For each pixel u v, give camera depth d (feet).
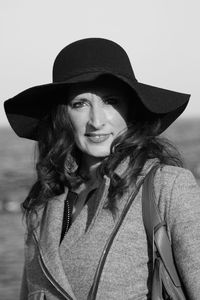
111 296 9.04
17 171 177.68
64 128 10.24
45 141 10.71
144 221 9.16
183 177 9.23
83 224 9.65
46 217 10.18
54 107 10.38
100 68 9.66
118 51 9.84
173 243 9.02
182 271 8.90
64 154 10.33
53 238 9.83
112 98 9.78
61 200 10.19
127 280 9.08
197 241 8.84
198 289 8.76
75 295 9.33
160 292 8.92
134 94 9.77
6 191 125.49
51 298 9.69
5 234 74.18
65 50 9.92
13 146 373.20
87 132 9.86
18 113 10.85
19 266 54.49
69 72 9.81
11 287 47.09
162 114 10.04
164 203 9.09
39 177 10.48
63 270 9.48
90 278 9.18
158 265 8.98
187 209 8.98
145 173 9.45
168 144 9.96
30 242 10.30
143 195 9.25
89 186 10.18
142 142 9.70
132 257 9.11
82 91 9.77
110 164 9.58
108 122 9.78
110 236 9.21
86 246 9.33
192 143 293.84
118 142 9.70
